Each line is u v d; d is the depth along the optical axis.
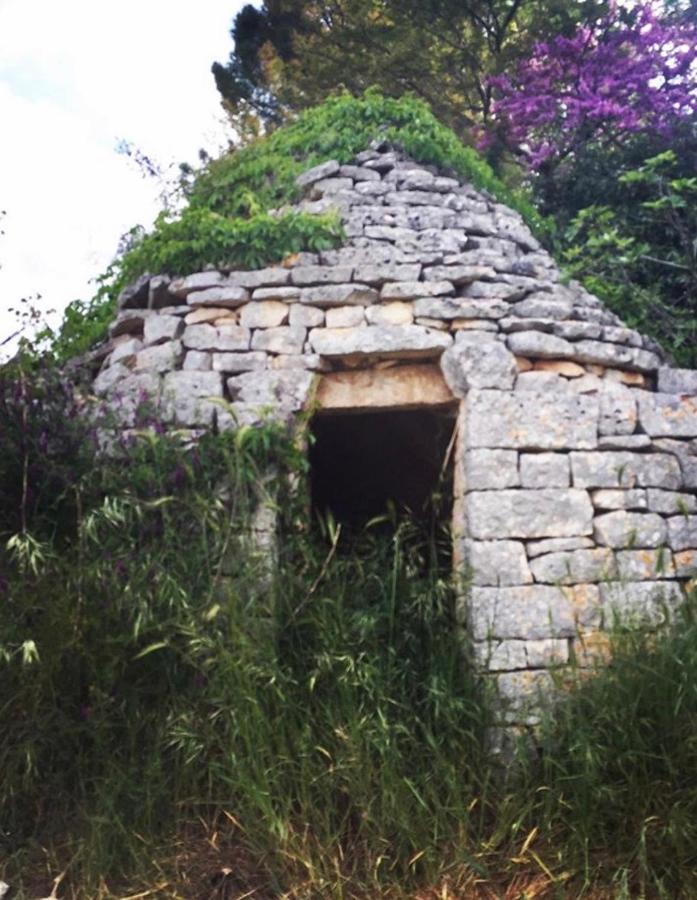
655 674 4.03
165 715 4.21
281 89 14.00
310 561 4.63
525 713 4.37
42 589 4.23
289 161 5.87
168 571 4.38
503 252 5.44
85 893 3.77
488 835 4.06
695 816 3.80
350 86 13.12
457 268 5.06
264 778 3.90
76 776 4.15
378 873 3.83
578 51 10.29
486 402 4.77
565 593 4.62
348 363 5.06
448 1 12.15
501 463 4.71
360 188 5.58
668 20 10.86
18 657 4.09
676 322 6.30
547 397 4.83
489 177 6.28
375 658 4.30
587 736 3.99
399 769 4.02
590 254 6.91
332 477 7.81
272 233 5.20
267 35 14.37
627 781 3.94
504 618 4.55
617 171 9.05
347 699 4.13
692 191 7.57
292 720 4.12
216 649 4.18
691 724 3.90
